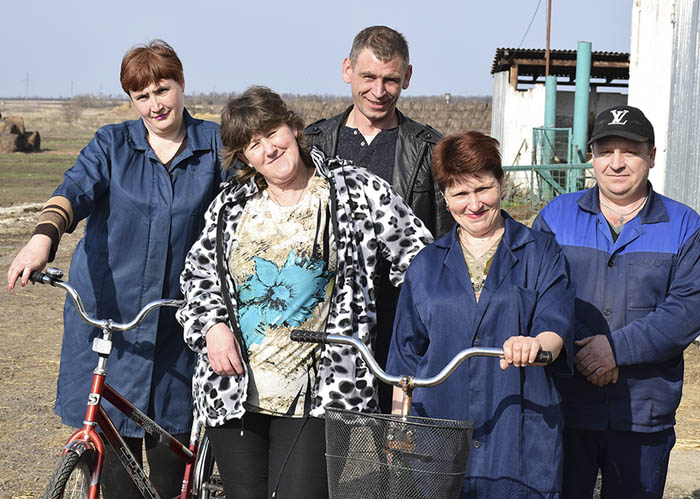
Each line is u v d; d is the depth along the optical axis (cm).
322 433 365
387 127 461
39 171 3438
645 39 1093
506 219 358
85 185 433
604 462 394
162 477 459
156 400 450
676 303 376
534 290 344
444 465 278
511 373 338
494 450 338
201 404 371
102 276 445
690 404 732
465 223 348
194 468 439
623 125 378
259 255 371
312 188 376
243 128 358
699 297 375
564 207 402
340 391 362
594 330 387
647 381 382
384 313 432
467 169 337
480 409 340
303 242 370
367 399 367
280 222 373
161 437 428
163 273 443
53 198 423
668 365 385
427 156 455
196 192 447
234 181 385
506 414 337
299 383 364
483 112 3872
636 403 382
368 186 380
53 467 614
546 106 2184
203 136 453
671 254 381
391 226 379
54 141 6188
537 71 2823
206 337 367
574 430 388
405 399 310
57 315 1106
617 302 384
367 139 461
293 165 363
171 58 438
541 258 347
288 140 362
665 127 1031
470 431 285
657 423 382
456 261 353
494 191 343
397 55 444
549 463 336
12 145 4822
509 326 341
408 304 359
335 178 377
